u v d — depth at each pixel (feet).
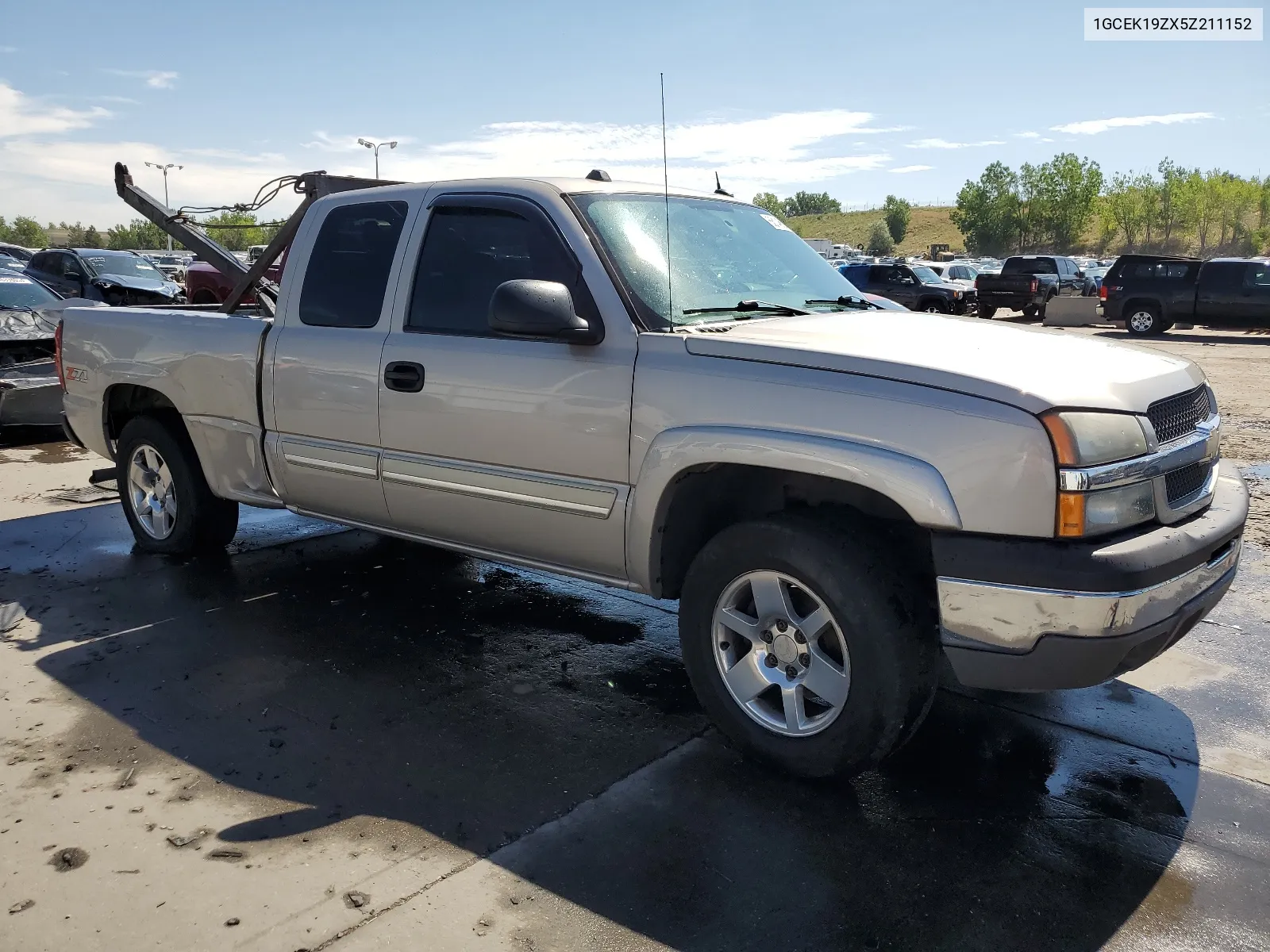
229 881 8.78
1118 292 76.23
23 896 8.56
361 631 14.79
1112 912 8.43
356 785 10.43
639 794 10.25
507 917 8.32
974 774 10.72
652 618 15.56
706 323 11.60
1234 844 9.47
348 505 14.51
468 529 13.11
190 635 14.53
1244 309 71.51
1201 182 286.66
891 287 84.89
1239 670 13.64
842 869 8.98
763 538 10.18
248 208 18.21
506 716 12.06
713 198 14.51
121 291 62.49
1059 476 8.84
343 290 14.19
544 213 12.10
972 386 9.18
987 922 8.29
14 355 29.35
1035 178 332.80
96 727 11.69
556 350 11.69
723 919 8.30
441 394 12.68
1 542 19.15
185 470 17.22
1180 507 9.90
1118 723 12.01
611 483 11.37
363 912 8.38
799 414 9.85
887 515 10.30
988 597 9.06
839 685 10.02
